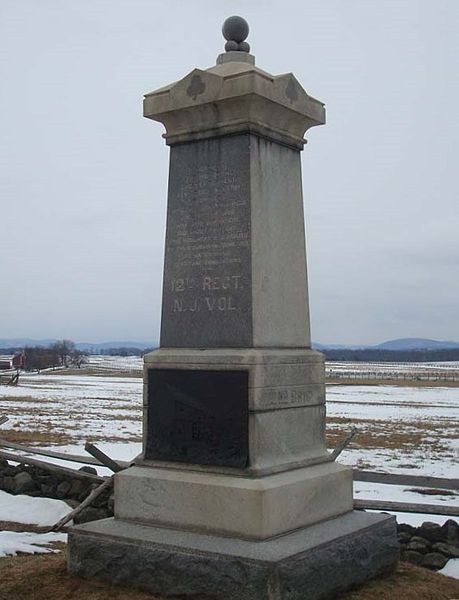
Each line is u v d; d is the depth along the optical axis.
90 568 4.77
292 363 5.15
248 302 5.00
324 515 5.07
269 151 5.31
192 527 4.77
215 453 4.90
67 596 4.49
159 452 5.14
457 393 40.31
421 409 27.69
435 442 16.47
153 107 5.45
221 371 4.94
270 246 5.20
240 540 4.55
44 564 5.15
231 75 5.09
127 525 4.93
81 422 20.38
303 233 5.57
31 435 16.59
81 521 7.20
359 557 4.81
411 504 6.76
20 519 7.40
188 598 4.40
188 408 5.05
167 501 4.89
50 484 8.47
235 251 5.09
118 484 5.12
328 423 21.25
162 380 5.19
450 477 11.42
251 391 4.82
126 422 20.59
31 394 35.69
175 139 5.45
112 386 45.31
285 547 4.41
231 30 5.62
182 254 5.34
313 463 5.20
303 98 5.48
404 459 13.58
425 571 5.27
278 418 4.98
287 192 5.45
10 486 8.52
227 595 4.27
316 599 4.41
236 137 5.18
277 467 4.88
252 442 4.79
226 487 4.66
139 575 4.58
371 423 21.38
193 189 5.35
